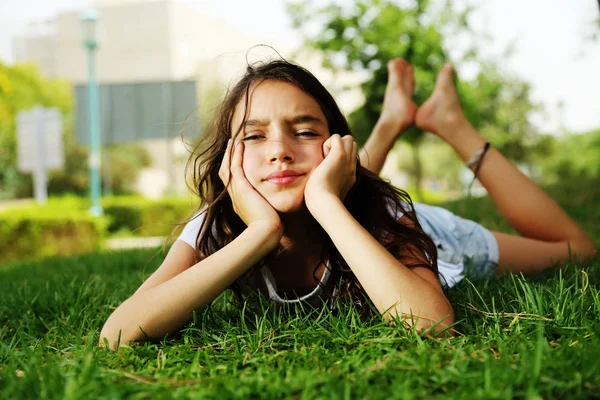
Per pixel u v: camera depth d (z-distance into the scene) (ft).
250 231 6.08
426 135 39.19
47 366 4.53
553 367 4.00
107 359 5.00
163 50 129.80
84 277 11.69
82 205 56.24
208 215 7.09
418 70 34.81
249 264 5.97
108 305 7.81
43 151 47.39
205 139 8.01
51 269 15.34
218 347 5.48
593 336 4.69
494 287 7.13
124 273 11.96
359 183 7.02
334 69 36.70
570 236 10.07
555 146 84.17
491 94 41.32
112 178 111.14
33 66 118.52
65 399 3.75
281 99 6.34
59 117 47.16
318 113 6.51
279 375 4.24
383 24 34.88
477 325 5.40
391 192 7.18
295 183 6.23
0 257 35.60
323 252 6.70
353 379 4.02
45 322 7.46
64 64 140.87
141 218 59.52
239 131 6.51
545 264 9.93
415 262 6.57
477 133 10.84
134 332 5.63
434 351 4.50
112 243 47.19
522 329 5.13
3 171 111.65
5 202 102.89
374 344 4.87
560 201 22.99
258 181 6.30
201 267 5.87
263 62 7.13
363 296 6.35
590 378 3.85
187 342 5.36
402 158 123.85
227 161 6.59
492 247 9.68
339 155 6.23
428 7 35.83
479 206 21.33
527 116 64.08
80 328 6.53
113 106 62.69
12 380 4.22
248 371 4.50
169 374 4.41
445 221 9.65
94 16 50.85
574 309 5.41
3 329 7.14
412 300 5.40
